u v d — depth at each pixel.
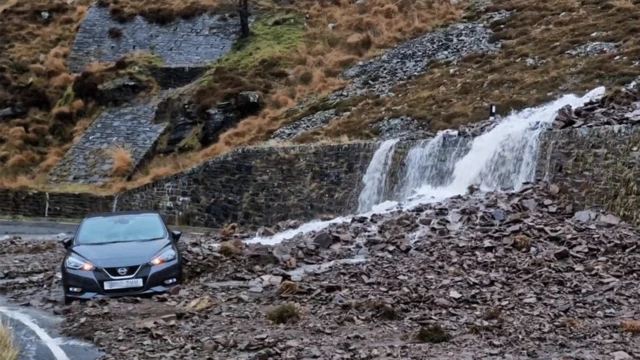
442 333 8.00
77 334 8.91
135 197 27.84
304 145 24.72
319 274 11.80
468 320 8.77
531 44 30.38
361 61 36.25
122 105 38.75
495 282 10.60
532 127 18.12
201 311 9.67
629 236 12.70
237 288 11.17
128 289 10.69
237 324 8.96
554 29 31.28
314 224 18.30
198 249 14.17
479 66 30.23
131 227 11.98
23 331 9.27
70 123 38.56
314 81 35.00
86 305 10.30
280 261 12.93
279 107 33.44
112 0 47.72
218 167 26.17
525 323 8.52
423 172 20.97
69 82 41.69
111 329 8.91
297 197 24.22
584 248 12.03
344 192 23.25
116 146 34.28
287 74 36.72
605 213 14.30
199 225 26.20
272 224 24.53
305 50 39.12
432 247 12.87
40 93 40.81
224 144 30.69
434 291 10.27
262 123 31.69
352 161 23.36
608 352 7.29
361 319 8.96
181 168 30.27
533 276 10.84
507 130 18.97
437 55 33.25
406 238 13.64
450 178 20.11
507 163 18.28
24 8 49.19
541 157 16.97
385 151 22.50
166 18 44.88
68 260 10.98
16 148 36.41
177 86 39.53
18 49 45.06
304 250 13.61
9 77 41.91
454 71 30.50
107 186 30.91
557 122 17.39
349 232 14.72
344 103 30.94
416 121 26.11
